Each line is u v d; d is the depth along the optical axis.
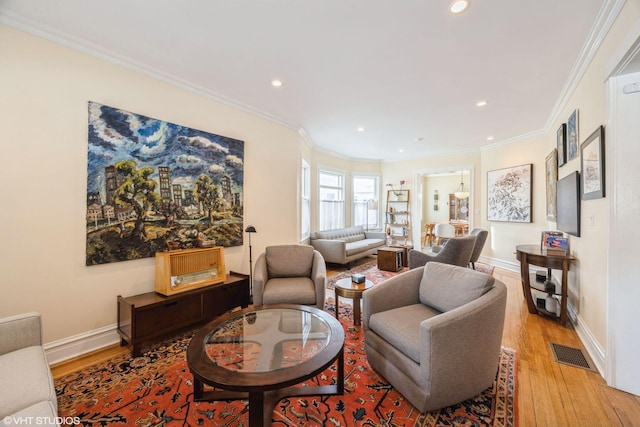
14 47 1.95
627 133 1.78
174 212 2.82
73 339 2.23
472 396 1.67
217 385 1.26
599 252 2.15
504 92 3.15
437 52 2.35
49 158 2.10
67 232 2.18
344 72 2.70
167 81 2.78
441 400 1.55
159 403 1.70
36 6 1.83
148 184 2.63
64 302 2.19
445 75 2.75
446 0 1.75
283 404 1.68
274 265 3.19
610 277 1.85
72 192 2.20
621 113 1.80
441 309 2.04
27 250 2.02
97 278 2.35
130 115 2.50
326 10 1.85
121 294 2.49
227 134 3.37
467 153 6.20
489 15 1.88
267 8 1.84
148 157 2.62
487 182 5.78
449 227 6.19
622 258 1.80
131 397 1.75
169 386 1.87
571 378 1.95
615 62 1.68
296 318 2.04
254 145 3.72
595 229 2.24
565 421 1.55
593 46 2.16
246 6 1.82
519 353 2.28
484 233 4.95
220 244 3.26
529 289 3.12
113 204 2.41
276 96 3.29
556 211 3.59
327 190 6.54
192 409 1.65
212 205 3.18
